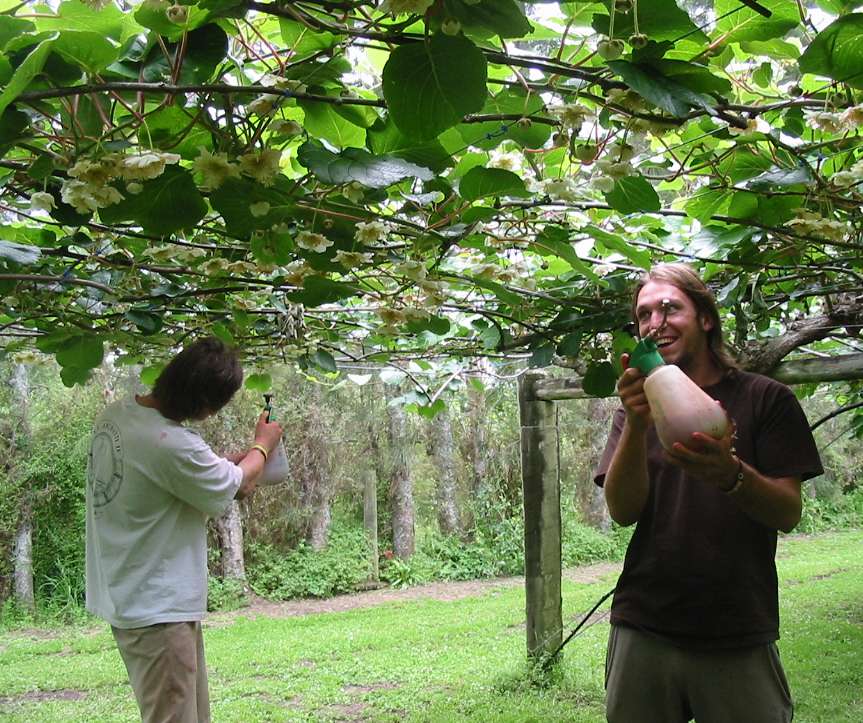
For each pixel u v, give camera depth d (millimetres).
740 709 1689
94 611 2436
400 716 4492
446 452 11984
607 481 1778
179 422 2377
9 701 5297
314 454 10664
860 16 1077
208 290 2713
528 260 2977
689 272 1848
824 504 15469
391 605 9148
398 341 3990
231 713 4609
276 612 9078
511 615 7875
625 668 1812
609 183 1357
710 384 1821
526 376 4891
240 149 1287
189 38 1106
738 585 1699
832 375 2869
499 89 1298
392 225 1663
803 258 2514
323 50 1158
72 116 1198
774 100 1567
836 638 6082
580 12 1141
